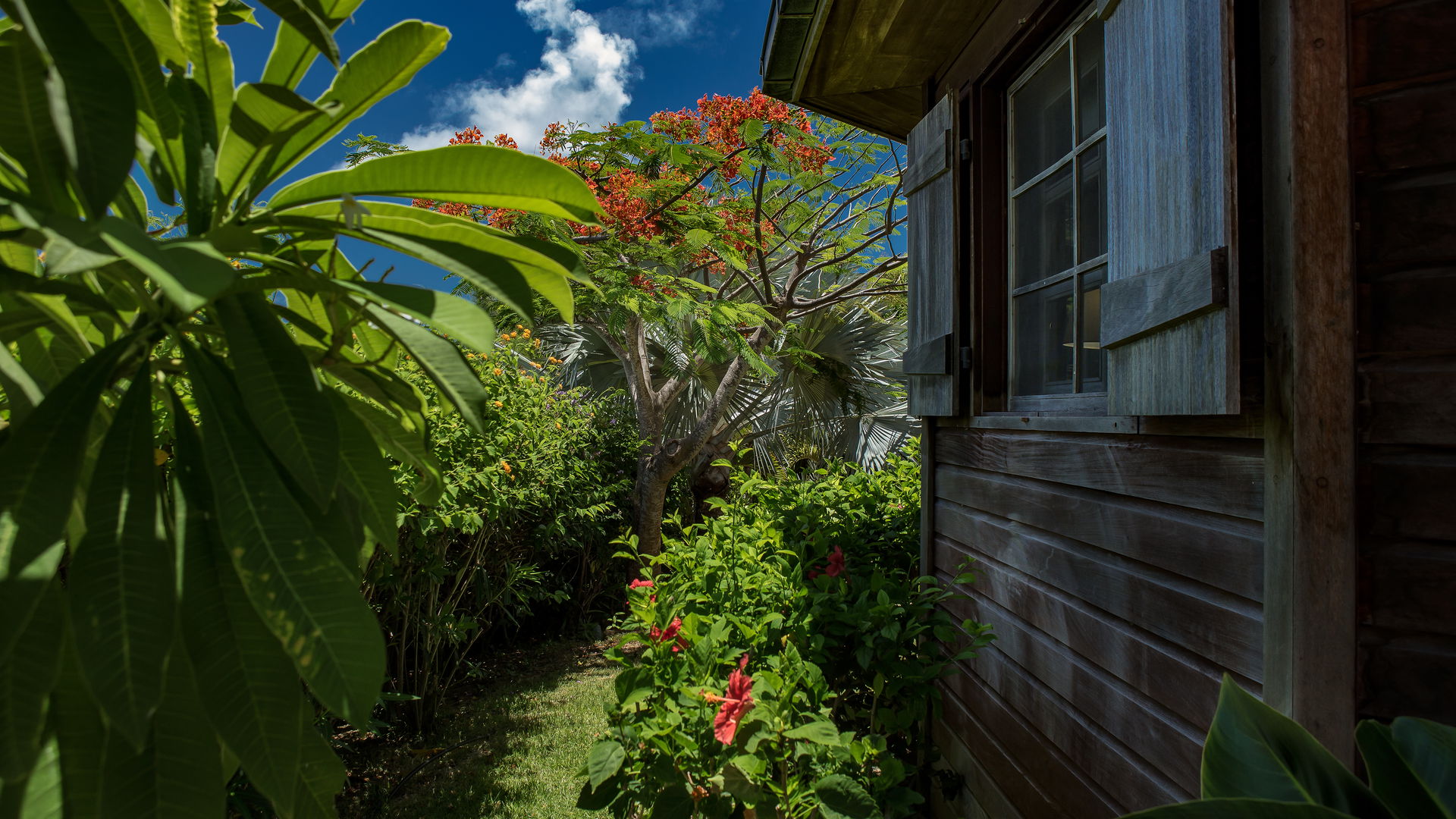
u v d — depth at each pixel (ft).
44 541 2.18
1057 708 6.75
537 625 21.54
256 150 2.98
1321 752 3.13
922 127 9.77
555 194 3.32
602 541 21.97
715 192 24.85
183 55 3.07
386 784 12.28
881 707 8.20
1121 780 5.72
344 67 3.14
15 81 2.32
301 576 2.42
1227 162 4.29
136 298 2.91
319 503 2.48
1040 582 7.19
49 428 2.39
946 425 9.77
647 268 22.33
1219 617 4.68
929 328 9.57
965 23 8.77
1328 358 3.86
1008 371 8.36
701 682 6.35
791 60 10.29
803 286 33.99
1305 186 3.92
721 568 8.36
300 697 2.56
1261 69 4.25
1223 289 4.30
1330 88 3.90
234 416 2.65
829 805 5.32
